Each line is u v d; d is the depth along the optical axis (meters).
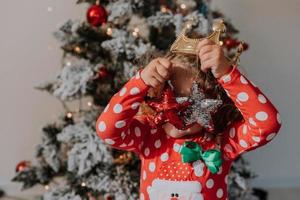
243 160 2.17
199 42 1.08
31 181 2.08
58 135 1.93
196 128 1.14
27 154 2.59
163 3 1.96
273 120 1.06
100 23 1.85
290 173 2.77
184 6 1.91
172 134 1.15
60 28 1.97
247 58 2.66
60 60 2.53
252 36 2.65
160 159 1.16
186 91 1.11
